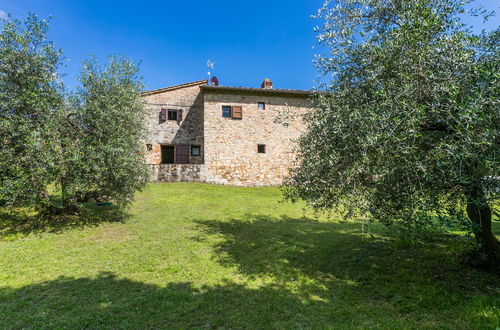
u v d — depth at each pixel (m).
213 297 3.80
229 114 17.39
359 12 4.37
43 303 3.60
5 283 4.19
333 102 4.38
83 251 5.75
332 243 6.29
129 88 8.80
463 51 3.07
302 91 17.55
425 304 3.45
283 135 17.88
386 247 5.84
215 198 12.52
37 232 7.06
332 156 3.41
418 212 3.07
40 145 6.09
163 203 11.12
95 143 7.03
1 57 6.27
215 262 5.18
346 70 4.50
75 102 7.24
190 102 19.09
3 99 6.37
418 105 2.96
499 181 2.63
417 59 3.24
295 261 5.23
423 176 2.90
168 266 4.96
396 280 4.25
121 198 8.16
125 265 5.00
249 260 5.29
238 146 17.22
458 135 2.67
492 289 3.76
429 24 3.25
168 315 3.33
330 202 4.03
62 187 6.84
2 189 5.91
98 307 3.50
